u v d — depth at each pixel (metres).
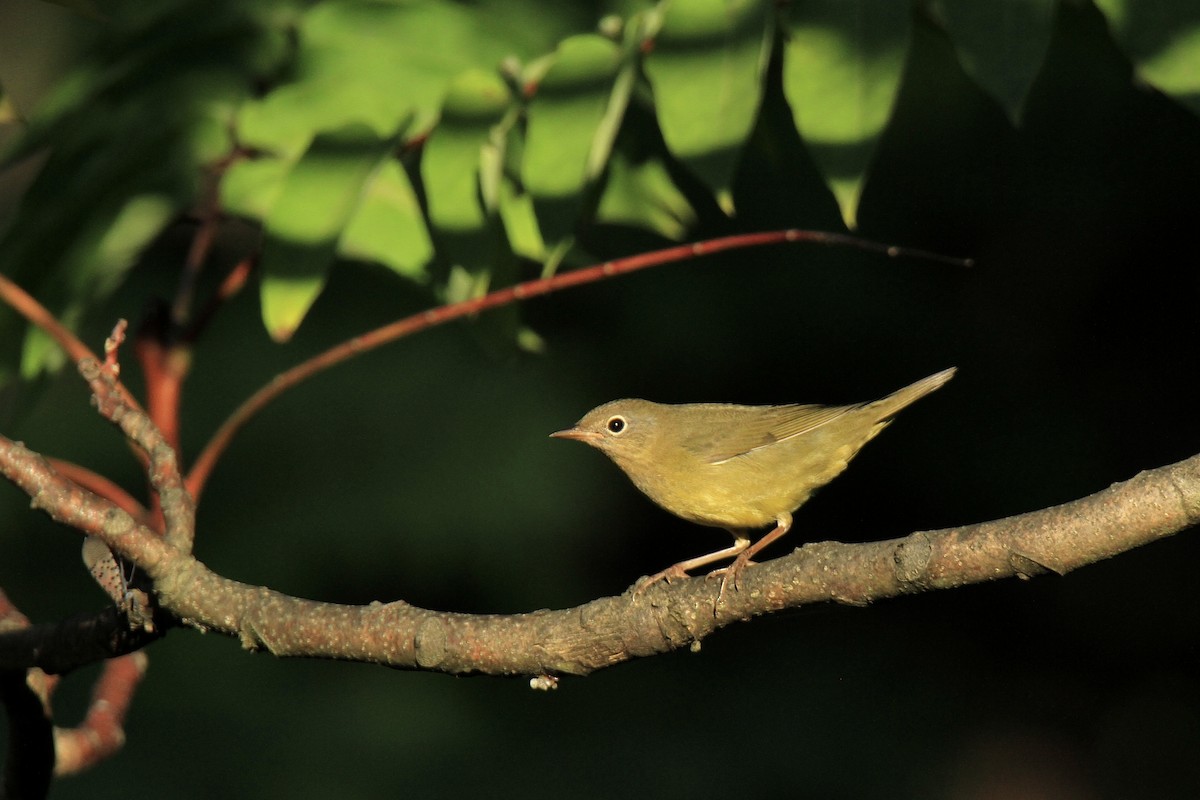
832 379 16.38
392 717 14.42
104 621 3.55
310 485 15.18
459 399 15.56
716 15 3.88
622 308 16.34
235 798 13.52
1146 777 16.06
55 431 15.05
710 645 16.38
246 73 4.79
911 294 16.56
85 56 4.90
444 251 4.68
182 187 4.71
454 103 4.31
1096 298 16.52
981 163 16.41
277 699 14.28
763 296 16.38
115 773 13.52
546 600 15.27
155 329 4.79
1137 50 3.71
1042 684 16.55
